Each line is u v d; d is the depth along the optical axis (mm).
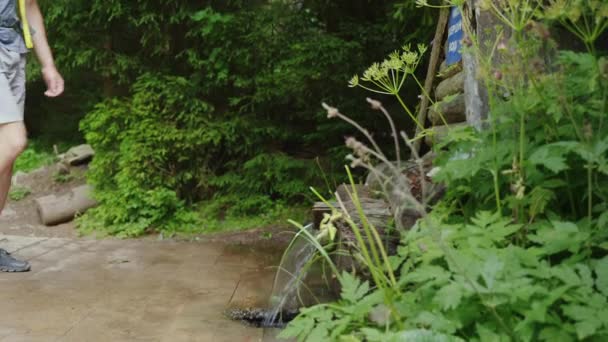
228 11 6664
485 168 1814
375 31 6367
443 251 1429
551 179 1764
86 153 7980
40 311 3205
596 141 1586
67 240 5457
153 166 6277
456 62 3271
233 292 3633
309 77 6371
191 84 6363
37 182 7703
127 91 7090
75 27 6793
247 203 6363
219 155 6848
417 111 4125
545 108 1738
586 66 1723
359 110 6465
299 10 6906
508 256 1460
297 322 1613
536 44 1836
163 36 6641
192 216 6098
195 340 2768
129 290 3674
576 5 1588
